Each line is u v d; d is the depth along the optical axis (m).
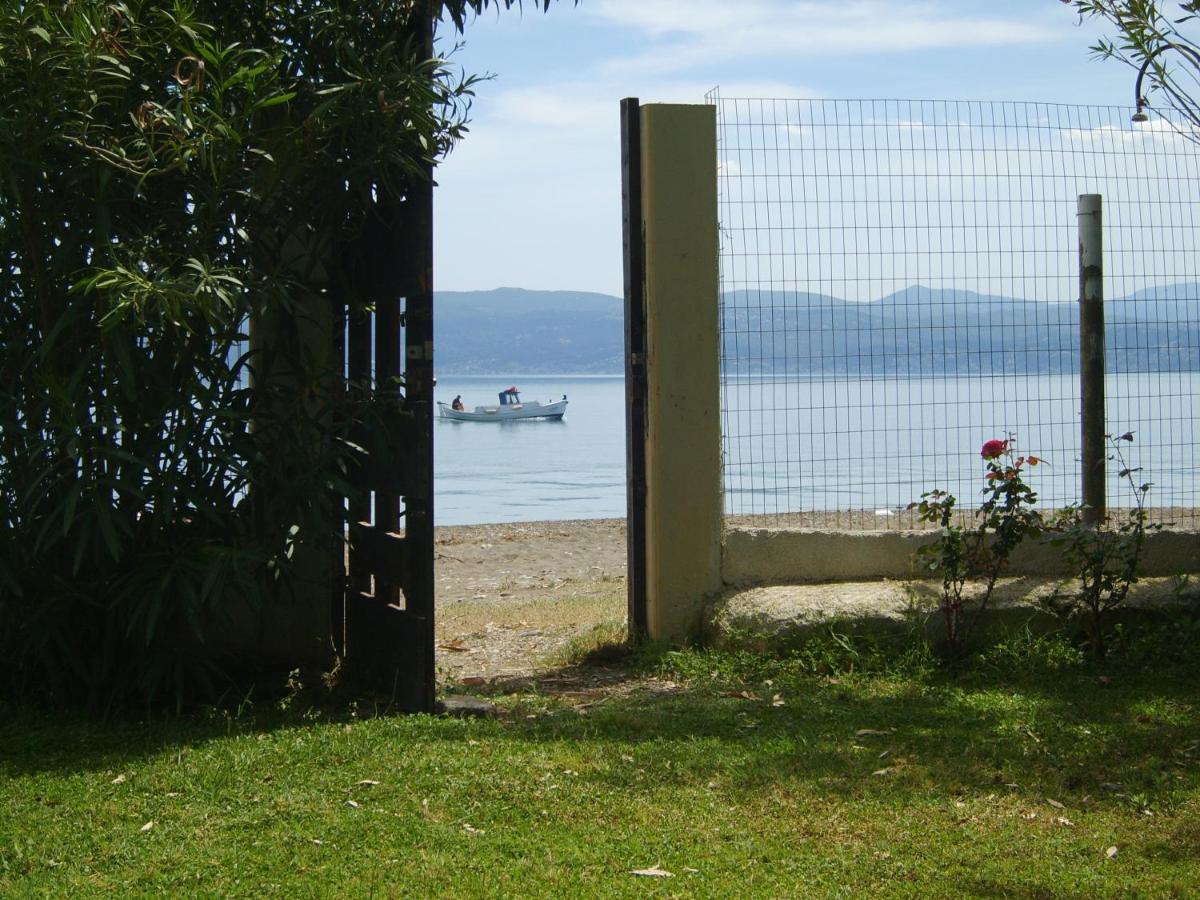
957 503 7.37
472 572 11.98
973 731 5.46
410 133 5.66
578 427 59.25
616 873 3.81
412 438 5.80
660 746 5.17
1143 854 3.98
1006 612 6.94
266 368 5.89
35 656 5.95
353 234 6.23
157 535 5.66
